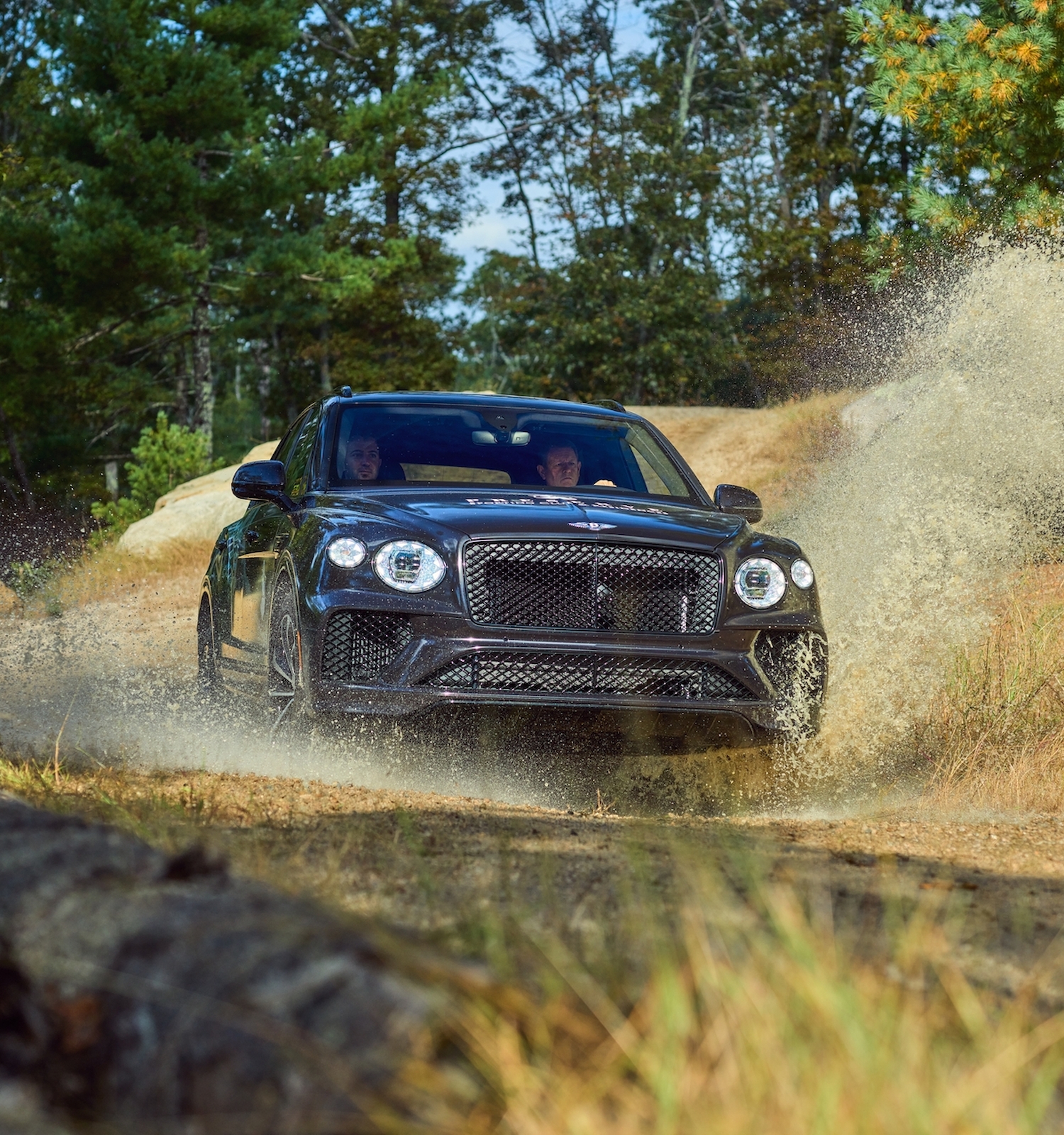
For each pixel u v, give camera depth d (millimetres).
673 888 6051
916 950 4898
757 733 10867
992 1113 3215
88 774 9805
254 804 8453
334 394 13898
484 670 10352
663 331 70000
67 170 65312
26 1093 3342
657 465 13500
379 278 73312
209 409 71438
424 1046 3098
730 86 83125
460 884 6188
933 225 26266
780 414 38094
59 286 63281
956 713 12562
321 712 10320
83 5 63500
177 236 62875
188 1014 3229
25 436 77375
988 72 24594
